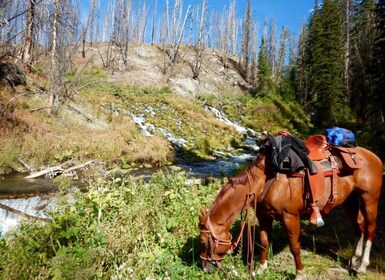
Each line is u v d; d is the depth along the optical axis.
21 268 4.04
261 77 45.19
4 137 14.20
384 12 18.34
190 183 7.88
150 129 22.14
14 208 7.90
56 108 19.17
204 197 6.88
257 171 4.23
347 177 4.56
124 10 49.44
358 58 29.92
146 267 4.50
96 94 27.14
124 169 14.57
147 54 49.56
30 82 22.53
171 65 45.97
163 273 4.49
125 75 39.53
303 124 36.16
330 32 34.38
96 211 5.54
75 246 4.44
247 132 29.25
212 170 15.39
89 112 21.36
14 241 4.52
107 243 4.70
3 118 15.39
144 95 31.14
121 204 5.72
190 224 5.68
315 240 5.86
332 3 37.72
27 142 14.44
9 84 20.27
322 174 4.23
